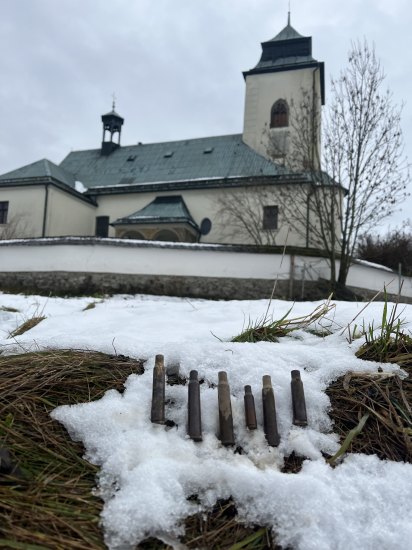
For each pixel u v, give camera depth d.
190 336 3.19
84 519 1.49
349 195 13.59
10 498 1.51
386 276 14.66
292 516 1.53
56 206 22.59
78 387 2.18
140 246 13.53
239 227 21.16
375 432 1.98
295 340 2.95
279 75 24.98
